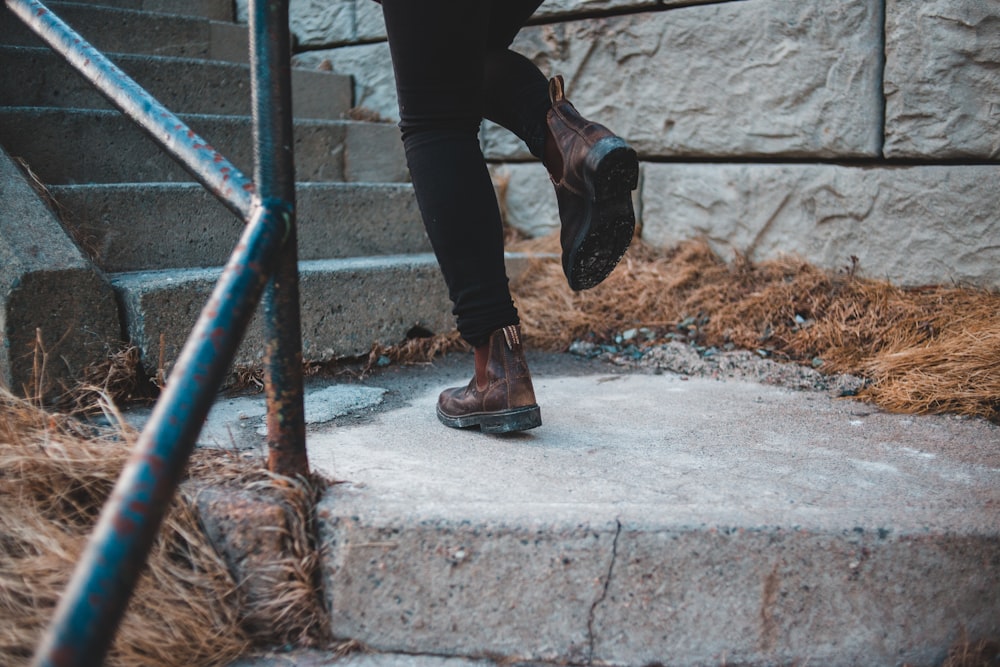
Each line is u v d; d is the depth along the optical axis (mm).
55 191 2041
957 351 1998
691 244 2848
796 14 2529
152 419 806
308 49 3717
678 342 2434
